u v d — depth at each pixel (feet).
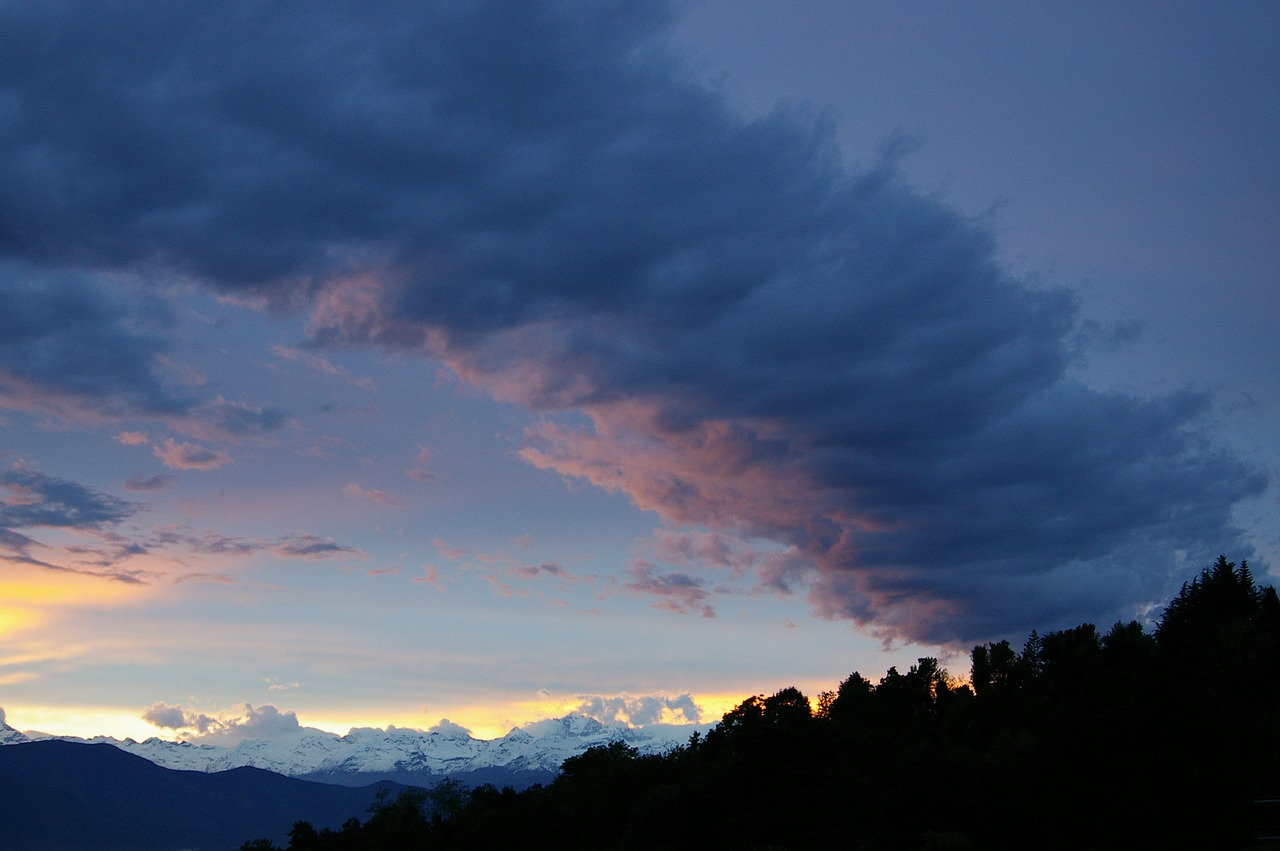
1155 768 298.35
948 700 609.01
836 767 410.52
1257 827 289.12
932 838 331.16
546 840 499.10
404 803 635.25
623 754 612.29
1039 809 341.41
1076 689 365.20
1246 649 460.55
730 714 572.92
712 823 433.89
